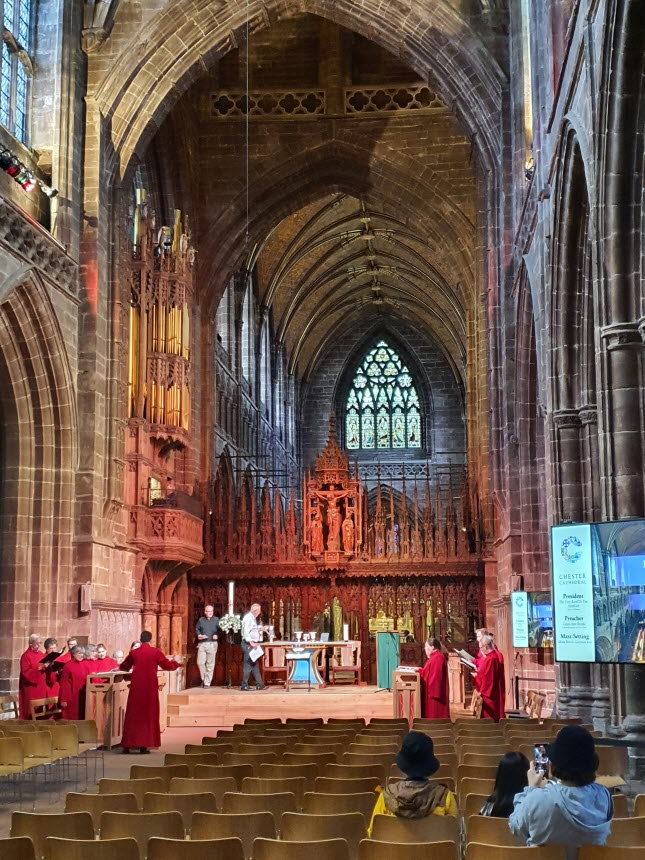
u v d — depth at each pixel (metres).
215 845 6.49
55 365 24.44
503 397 30.58
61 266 24.58
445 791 7.24
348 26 29.38
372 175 37.06
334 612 34.38
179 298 30.94
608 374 15.12
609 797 6.35
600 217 15.27
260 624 32.97
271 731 14.60
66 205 25.25
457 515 35.09
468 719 15.72
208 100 37.22
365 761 11.05
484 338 35.09
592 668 19.45
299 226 49.09
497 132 28.19
